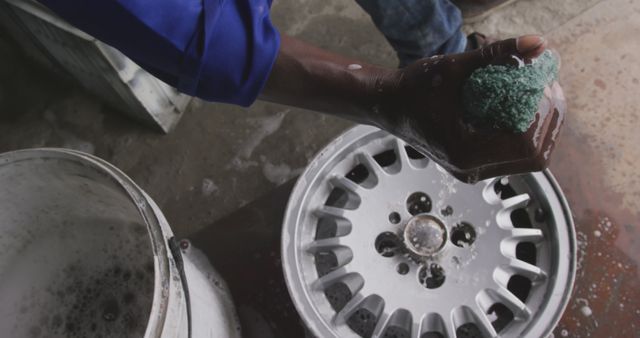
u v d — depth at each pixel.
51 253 1.31
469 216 1.33
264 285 1.55
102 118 1.91
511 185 1.41
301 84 0.86
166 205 1.73
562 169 1.59
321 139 1.77
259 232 1.63
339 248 1.33
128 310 1.27
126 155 1.84
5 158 1.00
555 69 0.79
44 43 1.63
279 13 1.97
